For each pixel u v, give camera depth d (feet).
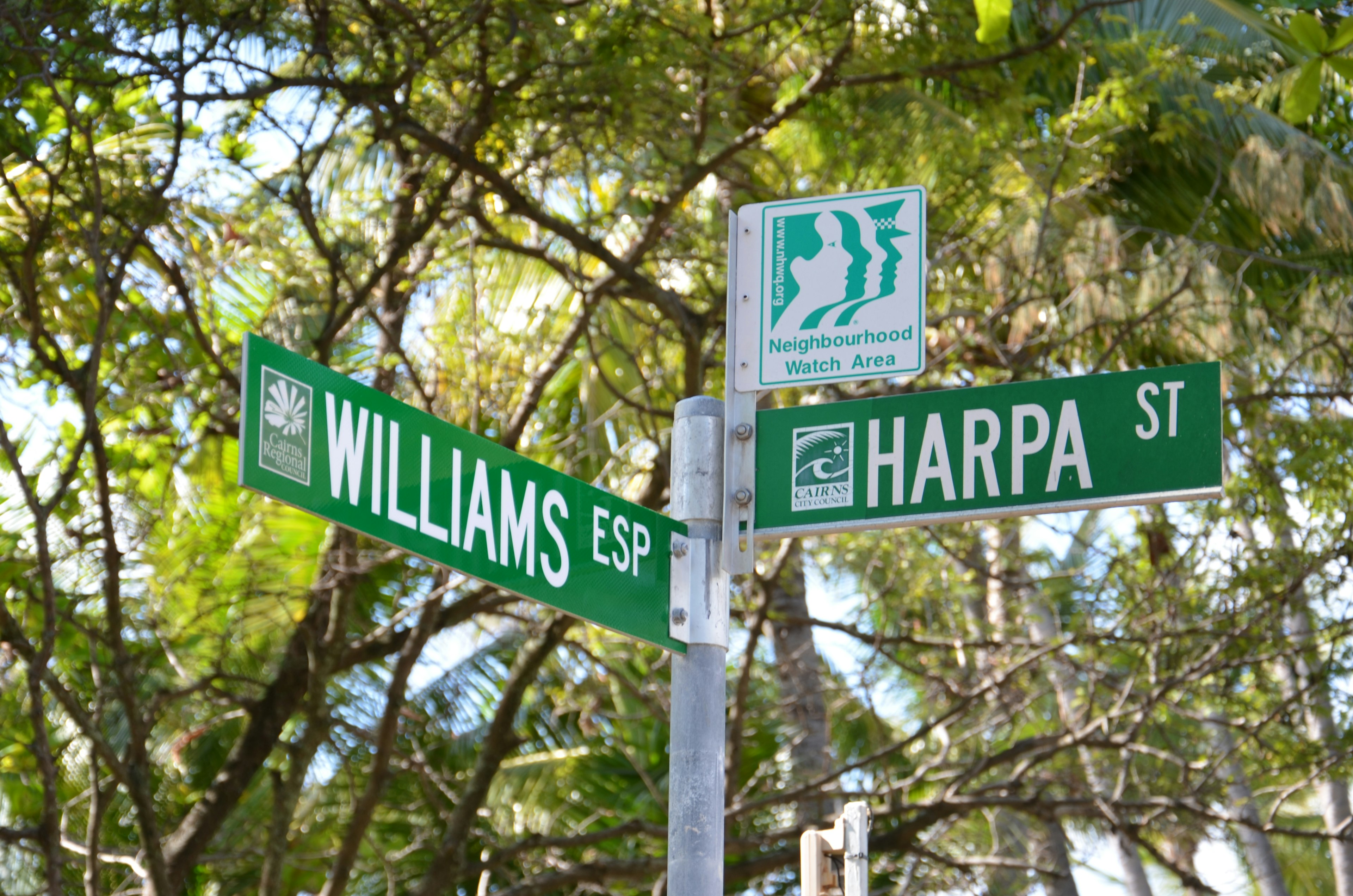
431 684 41.83
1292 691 31.32
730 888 36.14
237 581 31.35
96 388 22.56
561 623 29.99
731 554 9.26
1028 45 29.32
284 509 32.68
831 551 34.27
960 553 33.14
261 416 7.57
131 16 23.00
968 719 37.24
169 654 25.09
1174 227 41.86
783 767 39.22
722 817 8.97
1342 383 31.14
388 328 27.04
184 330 27.35
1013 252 32.24
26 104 24.07
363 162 30.94
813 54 30.14
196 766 39.17
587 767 44.32
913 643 32.01
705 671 9.21
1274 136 40.37
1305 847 61.21
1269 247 43.01
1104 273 30.30
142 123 27.86
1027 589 36.29
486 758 29.43
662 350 35.70
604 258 27.73
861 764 29.68
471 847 40.73
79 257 23.73
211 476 31.24
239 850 29.81
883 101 32.96
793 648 37.45
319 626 28.96
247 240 26.76
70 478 19.52
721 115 29.99
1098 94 32.09
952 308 32.55
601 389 37.73
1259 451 31.22
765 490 9.30
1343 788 45.91
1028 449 8.96
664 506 30.25
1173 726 35.27
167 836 34.55
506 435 28.60
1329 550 29.07
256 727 28.40
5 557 23.59
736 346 9.46
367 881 41.42
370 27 24.75
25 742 21.27
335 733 36.94
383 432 8.34
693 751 9.03
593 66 24.80
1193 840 32.86
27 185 25.39
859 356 9.20
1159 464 8.70
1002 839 38.70
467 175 30.96
